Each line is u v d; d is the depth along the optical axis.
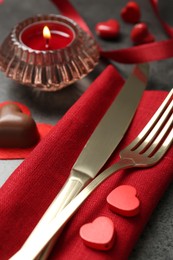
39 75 0.42
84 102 0.39
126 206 0.32
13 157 0.38
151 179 0.34
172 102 0.40
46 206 0.33
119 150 0.37
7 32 0.51
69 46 0.43
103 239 0.30
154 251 0.32
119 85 0.42
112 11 0.54
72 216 0.32
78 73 0.43
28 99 0.43
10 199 0.32
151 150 0.36
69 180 0.34
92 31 0.51
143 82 0.42
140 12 0.53
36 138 0.39
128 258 0.32
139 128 0.39
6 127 0.38
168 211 0.35
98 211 0.33
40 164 0.35
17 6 0.54
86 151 0.36
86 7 0.54
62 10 0.50
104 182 0.35
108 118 0.39
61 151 0.36
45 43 0.46
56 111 0.42
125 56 0.45
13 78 0.43
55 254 0.31
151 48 0.44
